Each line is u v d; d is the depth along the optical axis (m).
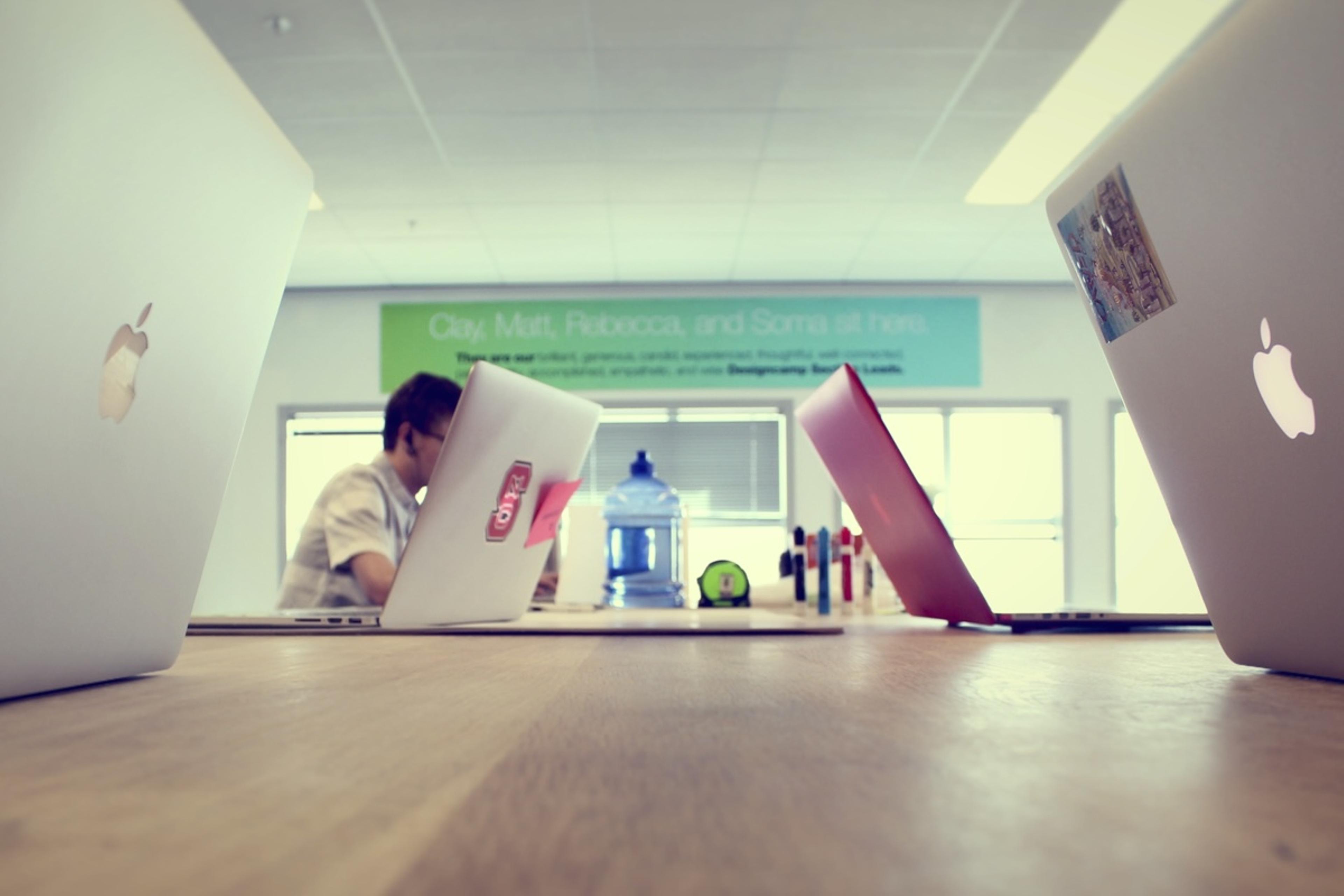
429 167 4.72
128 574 0.51
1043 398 6.83
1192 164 0.52
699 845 0.18
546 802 0.21
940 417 6.91
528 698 0.43
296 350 6.83
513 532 1.26
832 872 0.16
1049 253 6.17
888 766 0.26
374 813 0.20
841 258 6.25
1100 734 0.31
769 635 0.98
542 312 6.83
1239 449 0.54
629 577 3.27
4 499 0.41
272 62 3.73
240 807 0.21
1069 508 6.79
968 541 6.83
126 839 0.18
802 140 4.47
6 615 0.42
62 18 0.38
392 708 0.39
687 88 3.98
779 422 7.12
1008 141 4.48
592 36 3.58
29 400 0.42
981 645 0.83
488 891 0.15
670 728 0.33
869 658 0.68
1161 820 0.19
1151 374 0.61
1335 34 0.41
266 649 0.79
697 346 6.82
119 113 0.42
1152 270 0.58
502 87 3.96
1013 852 0.17
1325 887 0.15
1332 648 0.50
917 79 3.91
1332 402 0.45
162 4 0.44
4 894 0.15
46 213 0.39
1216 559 0.59
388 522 2.97
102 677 0.51
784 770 0.25
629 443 7.18
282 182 0.59
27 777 0.25
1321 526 0.49
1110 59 3.75
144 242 0.46
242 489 6.76
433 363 6.80
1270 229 0.47
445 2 3.37
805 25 3.52
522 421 1.17
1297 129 0.44
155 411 0.52
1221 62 0.48
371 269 6.38
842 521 6.84
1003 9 3.41
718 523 7.06
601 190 5.05
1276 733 0.32
